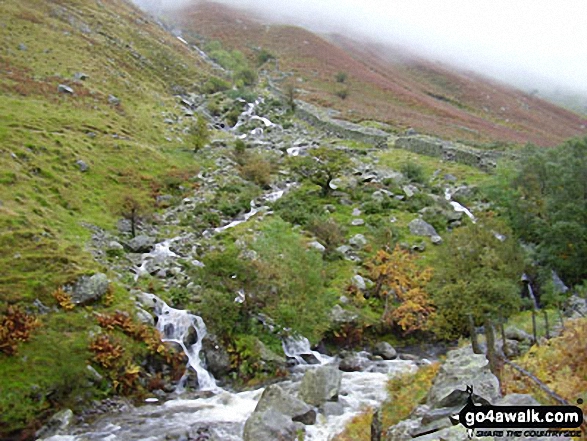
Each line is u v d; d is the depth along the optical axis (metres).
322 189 52.41
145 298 29.30
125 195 44.56
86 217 38.88
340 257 39.06
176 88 84.50
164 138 60.75
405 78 128.75
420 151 69.38
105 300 27.44
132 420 21.64
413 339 32.75
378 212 48.44
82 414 22.03
